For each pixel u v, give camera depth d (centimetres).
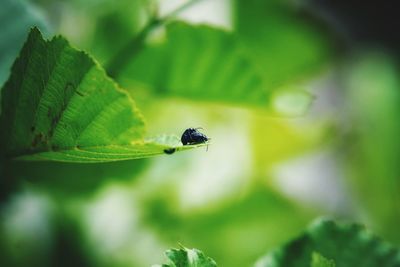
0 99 25
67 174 39
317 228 29
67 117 23
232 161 56
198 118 53
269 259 28
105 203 46
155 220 49
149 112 47
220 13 54
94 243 47
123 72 39
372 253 29
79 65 23
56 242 45
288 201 56
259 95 39
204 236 52
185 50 38
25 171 38
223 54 38
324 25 57
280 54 56
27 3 33
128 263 48
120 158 24
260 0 54
